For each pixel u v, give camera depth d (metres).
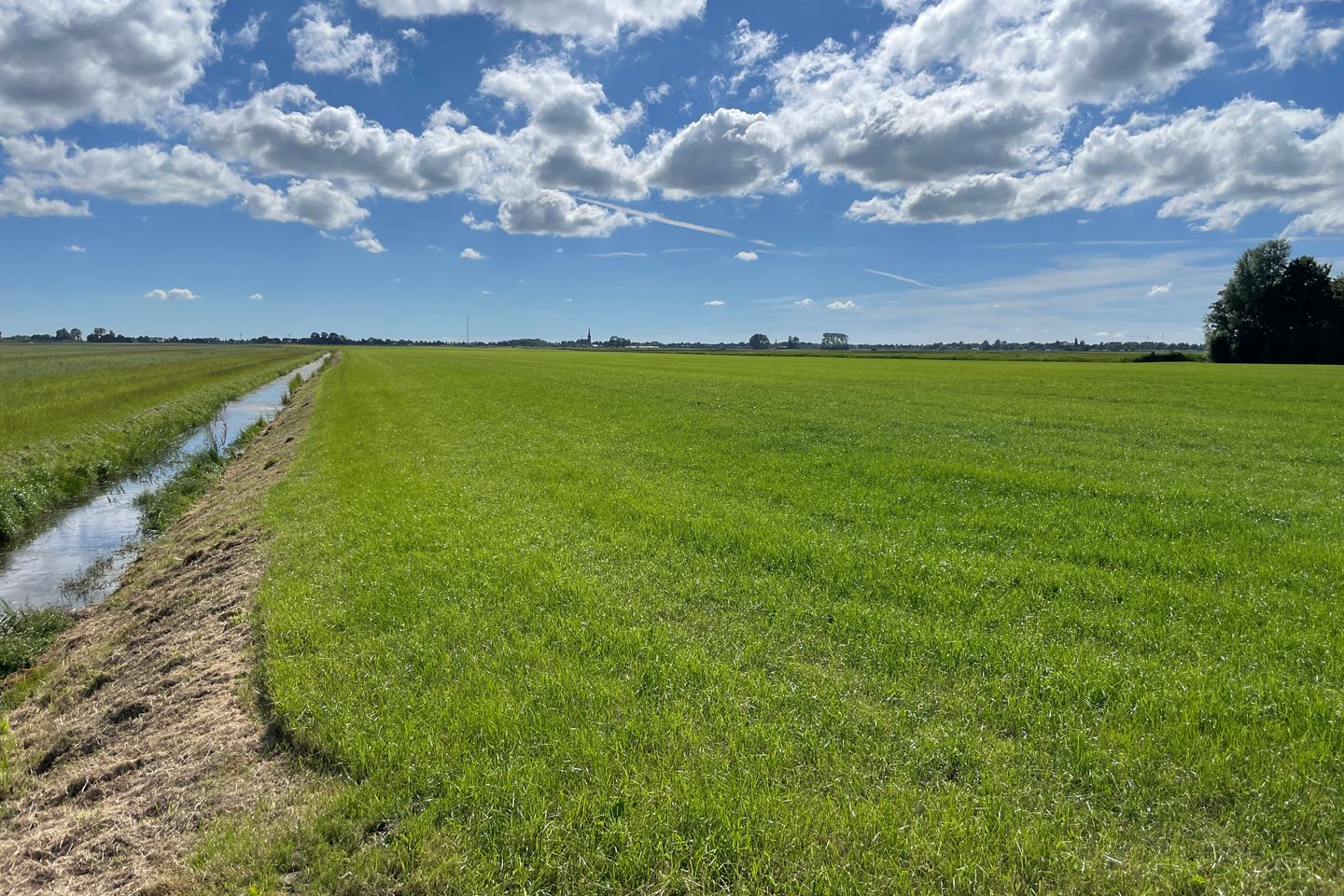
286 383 71.00
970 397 39.75
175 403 41.59
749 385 50.59
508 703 6.57
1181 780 5.21
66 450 25.05
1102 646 7.57
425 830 5.00
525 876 4.57
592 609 8.87
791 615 8.53
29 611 11.84
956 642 7.54
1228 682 6.61
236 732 6.59
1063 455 20.33
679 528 12.47
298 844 4.99
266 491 18.44
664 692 6.72
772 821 4.90
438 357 111.31
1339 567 9.97
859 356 128.12
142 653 9.46
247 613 9.55
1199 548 11.05
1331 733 5.70
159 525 18.16
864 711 6.27
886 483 16.53
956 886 4.35
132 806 5.82
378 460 21.25
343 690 6.96
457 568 10.63
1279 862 4.45
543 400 38.72
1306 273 86.06
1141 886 4.32
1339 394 38.81
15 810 6.20
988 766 5.48
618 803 5.16
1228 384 46.72
